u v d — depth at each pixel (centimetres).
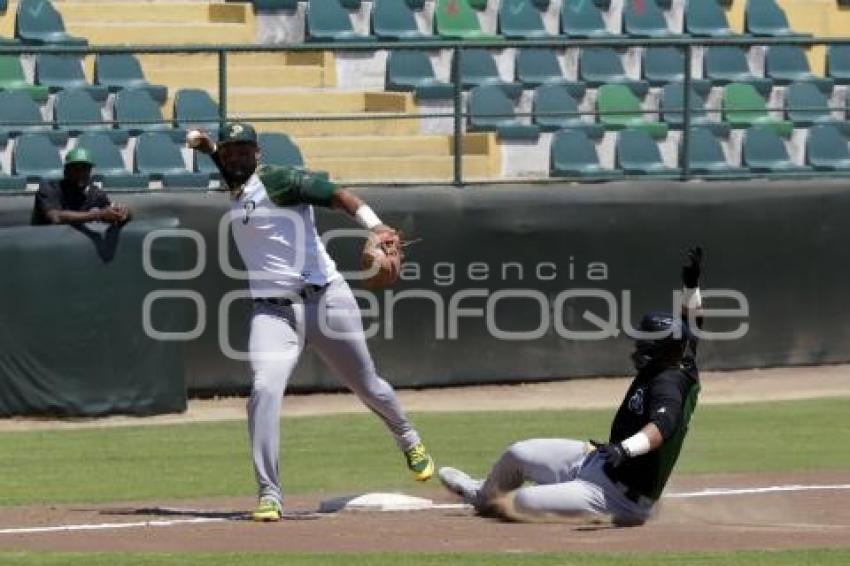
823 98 8531
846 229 7494
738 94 8338
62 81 7712
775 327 7406
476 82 8119
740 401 6569
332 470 4841
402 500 3984
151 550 3325
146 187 7012
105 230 6175
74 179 6194
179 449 5338
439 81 8206
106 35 8144
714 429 5734
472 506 3928
